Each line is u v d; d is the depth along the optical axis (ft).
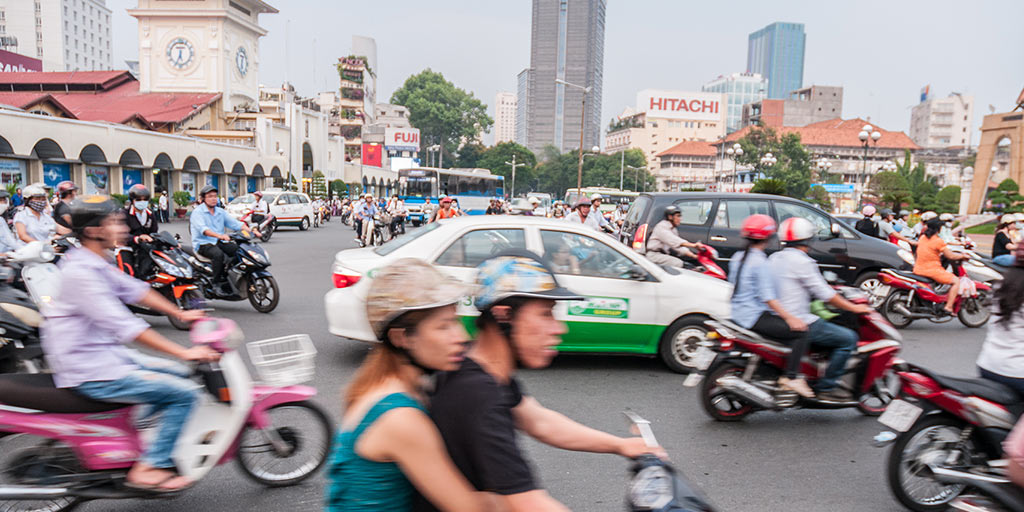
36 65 302.86
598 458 14.97
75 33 453.17
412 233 23.61
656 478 6.39
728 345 17.15
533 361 6.24
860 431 17.47
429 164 475.72
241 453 12.81
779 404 16.88
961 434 12.66
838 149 355.56
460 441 5.29
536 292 5.98
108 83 191.01
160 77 187.52
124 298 11.30
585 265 21.83
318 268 51.01
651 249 30.50
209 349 11.45
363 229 74.33
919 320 34.58
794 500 13.29
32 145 91.45
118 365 10.86
